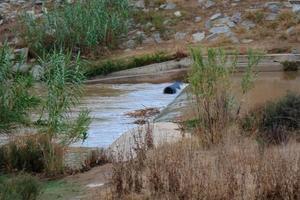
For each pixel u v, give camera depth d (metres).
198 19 55.66
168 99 37.91
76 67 21.97
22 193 14.22
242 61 41.66
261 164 14.12
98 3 54.78
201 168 14.12
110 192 14.80
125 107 35.09
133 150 19.20
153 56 48.28
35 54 50.75
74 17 53.22
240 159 14.71
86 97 39.12
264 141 17.48
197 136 18.58
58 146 19.42
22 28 55.94
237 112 19.75
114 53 52.66
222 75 19.47
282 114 19.55
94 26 52.47
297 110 19.55
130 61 48.28
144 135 20.56
